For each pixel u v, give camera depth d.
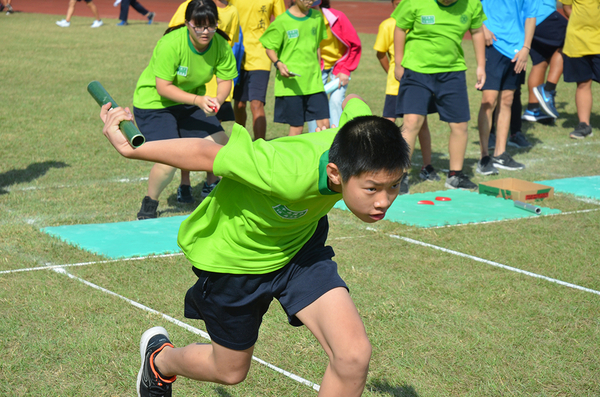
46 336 3.36
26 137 8.15
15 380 2.97
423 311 3.78
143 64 14.69
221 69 5.41
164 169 5.41
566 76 9.21
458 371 3.16
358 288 4.08
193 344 2.62
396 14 6.46
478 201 6.32
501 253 4.79
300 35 6.96
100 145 7.98
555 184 6.91
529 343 3.43
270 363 3.21
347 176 2.08
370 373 3.12
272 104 11.23
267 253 2.42
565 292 4.07
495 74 7.28
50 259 4.43
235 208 2.39
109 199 5.99
